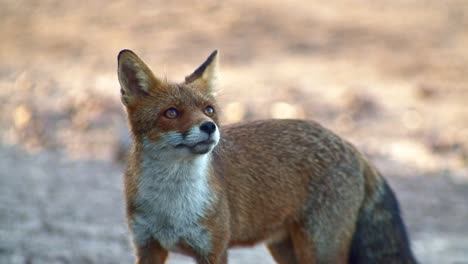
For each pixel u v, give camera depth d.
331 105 22.05
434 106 22.12
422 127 20.05
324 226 9.77
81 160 16.94
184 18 32.38
